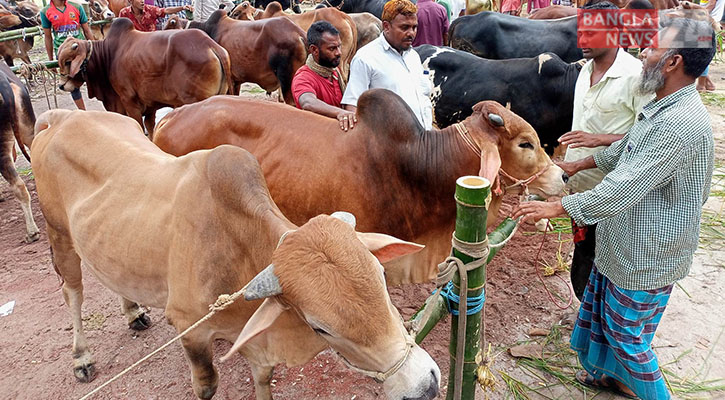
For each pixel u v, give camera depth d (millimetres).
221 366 3416
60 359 3535
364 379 3268
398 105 3113
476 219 1987
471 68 5340
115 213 2654
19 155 7395
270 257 2094
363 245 1718
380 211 3148
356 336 1633
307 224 1770
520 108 5047
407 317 3842
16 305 4129
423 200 3160
